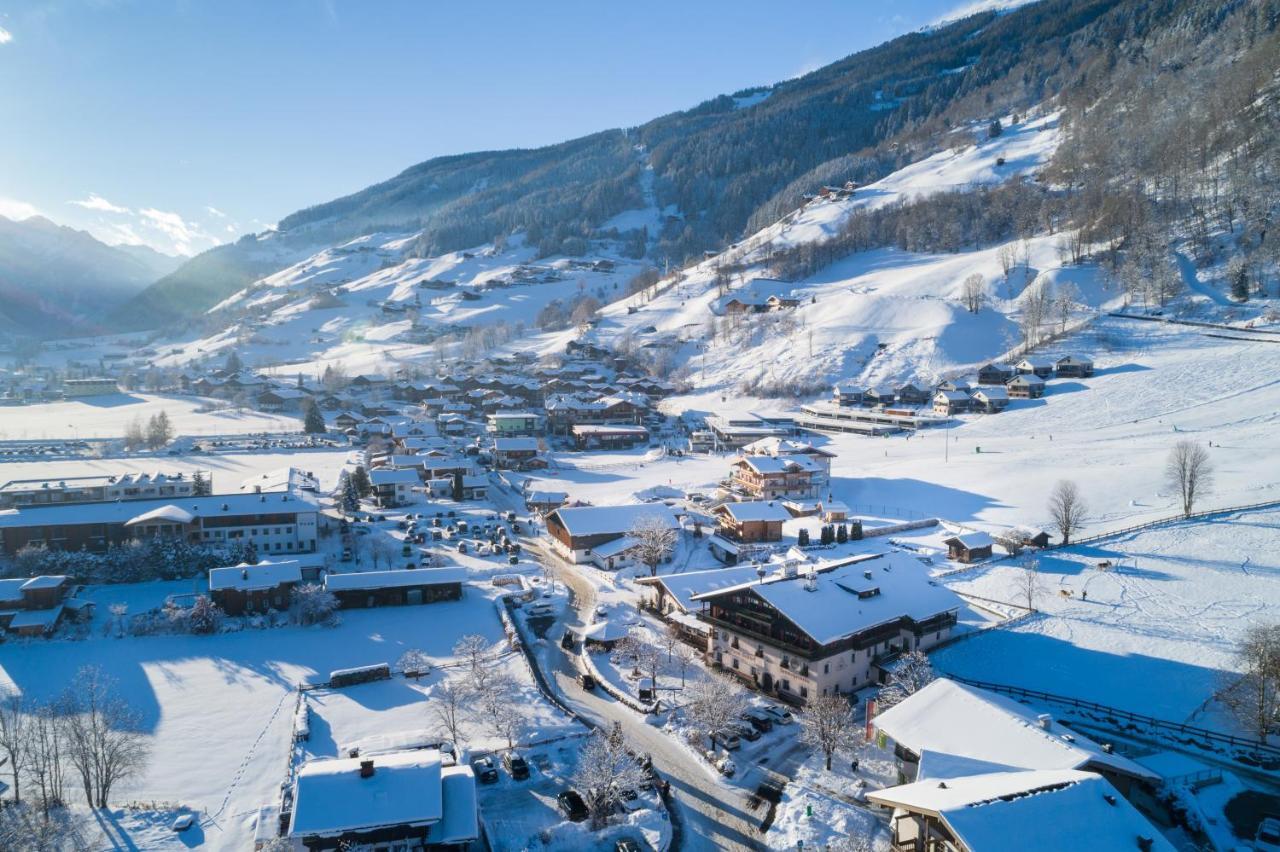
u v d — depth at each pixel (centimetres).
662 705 5912
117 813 4631
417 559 9650
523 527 11394
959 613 7294
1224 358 14838
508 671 6531
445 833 4066
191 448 16525
